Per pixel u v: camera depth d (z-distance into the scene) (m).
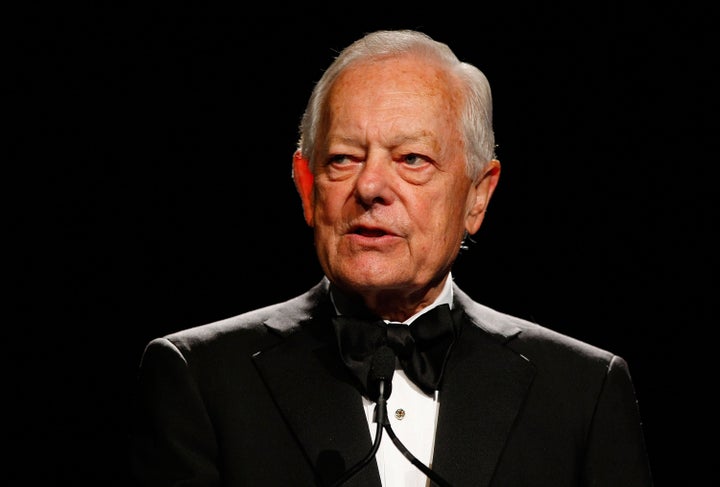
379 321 7.55
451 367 7.68
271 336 7.87
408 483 7.27
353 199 7.18
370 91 7.27
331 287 8.09
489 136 7.82
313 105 7.70
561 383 7.88
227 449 7.34
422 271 7.30
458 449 7.30
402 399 7.54
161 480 7.25
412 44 7.55
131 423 7.69
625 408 7.96
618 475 7.72
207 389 7.55
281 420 7.42
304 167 7.79
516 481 7.38
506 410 7.56
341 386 7.48
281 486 7.17
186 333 7.84
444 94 7.42
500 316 8.42
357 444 7.25
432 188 7.28
